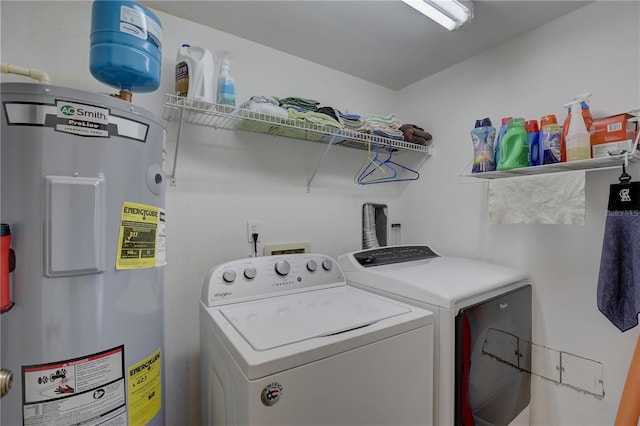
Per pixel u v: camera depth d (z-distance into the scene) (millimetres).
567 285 1474
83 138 772
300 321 1026
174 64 1470
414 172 2213
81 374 773
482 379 1225
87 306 777
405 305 1216
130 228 865
